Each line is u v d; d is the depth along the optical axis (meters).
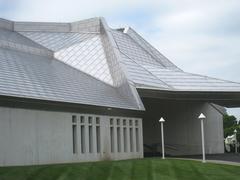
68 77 45.28
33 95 34.28
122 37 63.91
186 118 61.41
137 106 47.84
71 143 37.62
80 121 39.16
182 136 61.44
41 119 34.41
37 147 33.69
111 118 43.53
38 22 61.69
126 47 61.78
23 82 35.84
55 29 61.97
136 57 61.31
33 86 36.22
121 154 44.28
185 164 33.38
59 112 36.53
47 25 61.94
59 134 36.28
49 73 43.09
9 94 31.47
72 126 38.06
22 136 32.31
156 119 62.88
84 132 39.59
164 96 54.06
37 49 51.06
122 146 44.56
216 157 49.41
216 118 61.72
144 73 54.34
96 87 46.78
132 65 54.53
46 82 39.28
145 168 30.12
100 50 55.75
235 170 30.83
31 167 27.00
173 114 62.12
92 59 54.12
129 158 45.50
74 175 25.36
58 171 26.05
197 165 32.97
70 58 54.12
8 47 45.47
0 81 33.19
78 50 55.47
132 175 27.16
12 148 31.27
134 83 49.94
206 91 54.81
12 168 26.00
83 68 52.81
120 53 54.56
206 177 27.48
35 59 46.84
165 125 62.44
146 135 62.97
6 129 30.92
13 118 31.61
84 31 61.38
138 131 47.66
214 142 61.28
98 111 41.50
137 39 68.50
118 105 44.59
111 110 43.09
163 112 62.56
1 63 37.84
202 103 61.19
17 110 32.06
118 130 44.59
